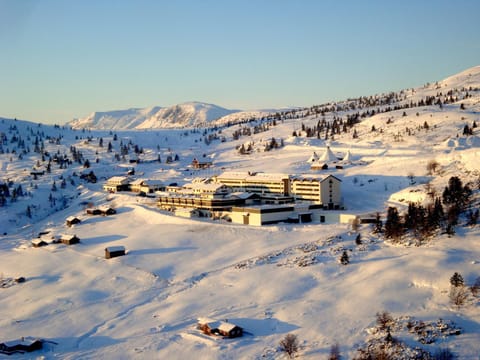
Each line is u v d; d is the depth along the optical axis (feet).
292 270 505.66
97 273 569.23
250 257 565.12
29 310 476.54
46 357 377.09
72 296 505.25
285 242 600.80
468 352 326.65
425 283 428.97
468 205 590.96
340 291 441.27
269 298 450.71
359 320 387.14
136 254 620.90
